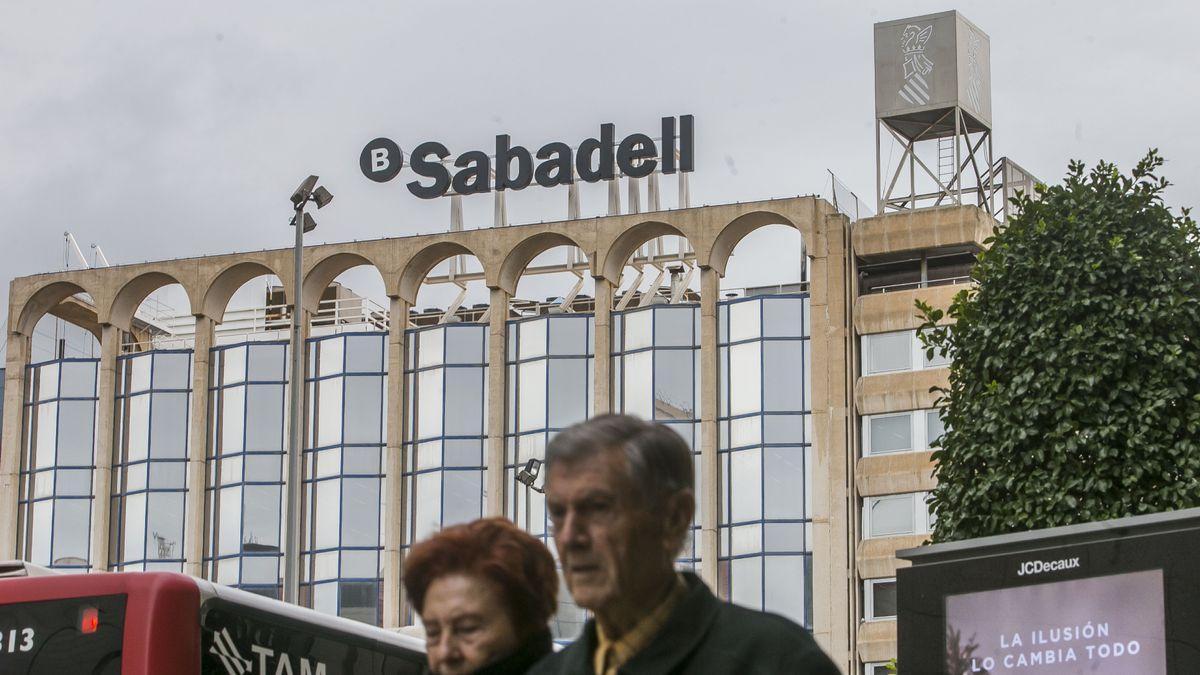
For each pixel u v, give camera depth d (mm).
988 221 68625
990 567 14211
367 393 73000
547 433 70438
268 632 13000
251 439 73625
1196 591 13328
